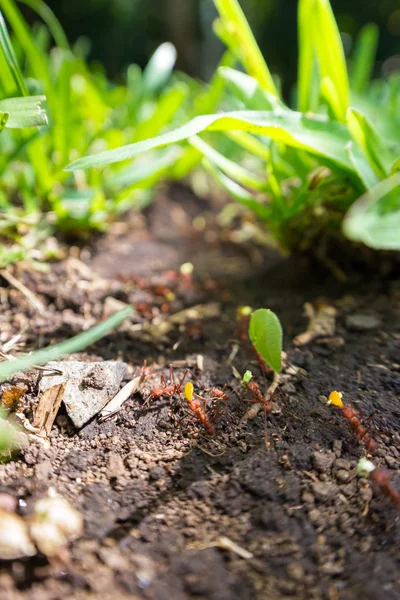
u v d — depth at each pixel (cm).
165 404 16
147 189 26
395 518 13
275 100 20
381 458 15
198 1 55
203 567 13
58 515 13
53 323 18
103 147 25
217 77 24
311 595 12
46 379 16
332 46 18
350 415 15
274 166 19
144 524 13
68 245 23
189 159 25
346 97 19
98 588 12
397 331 19
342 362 17
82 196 22
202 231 27
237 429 15
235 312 20
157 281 22
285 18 66
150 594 12
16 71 17
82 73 26
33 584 12
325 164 18
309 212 20
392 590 12
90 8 61
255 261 24
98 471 14
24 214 22
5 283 19
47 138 22
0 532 12
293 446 15
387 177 18
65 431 15
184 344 18
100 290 20
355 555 13
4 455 14
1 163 20
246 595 12
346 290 21
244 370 17
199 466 14
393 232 16
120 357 18
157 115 23
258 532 13
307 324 19
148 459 15
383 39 66
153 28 60
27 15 51
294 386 16
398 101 26
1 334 18
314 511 14
